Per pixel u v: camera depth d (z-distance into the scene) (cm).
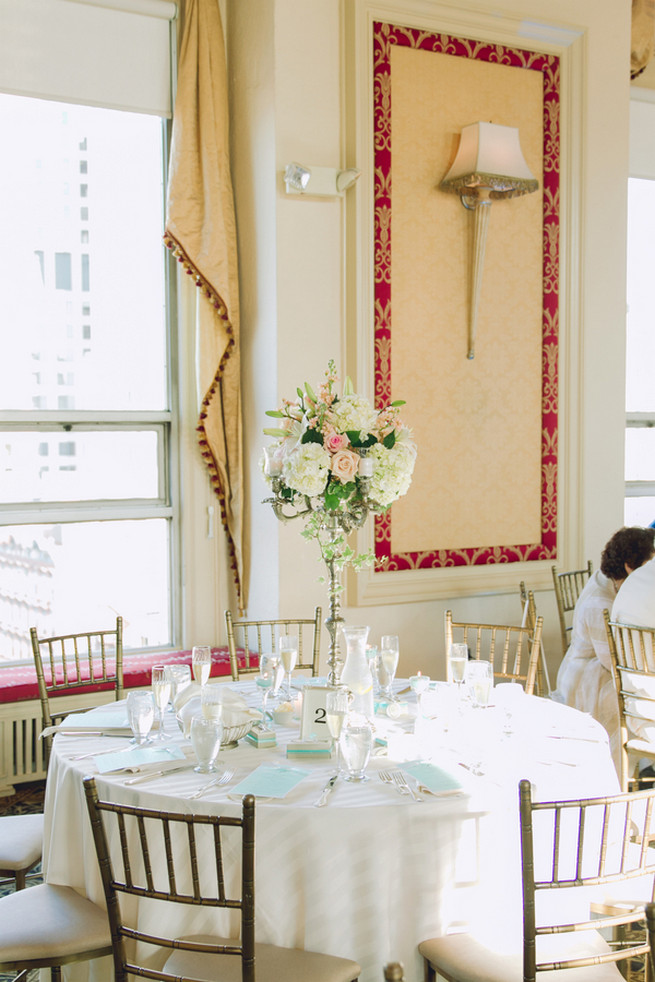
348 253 410
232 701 239
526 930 166
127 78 422
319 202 404
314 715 233
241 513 436
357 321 409
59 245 420
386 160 414
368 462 244
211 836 196
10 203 411
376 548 421
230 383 430
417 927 196
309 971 182
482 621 450
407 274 423
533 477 462
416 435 429
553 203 459
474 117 436
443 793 198
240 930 197
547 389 463
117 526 438
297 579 407
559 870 206
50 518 420
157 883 201
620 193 478
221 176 421
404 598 426
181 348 439
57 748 235
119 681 319
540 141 454
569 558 473
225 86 425
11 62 400
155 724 254
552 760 220
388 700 269
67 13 409
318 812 191
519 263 452
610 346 479
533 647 306
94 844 194
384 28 411
